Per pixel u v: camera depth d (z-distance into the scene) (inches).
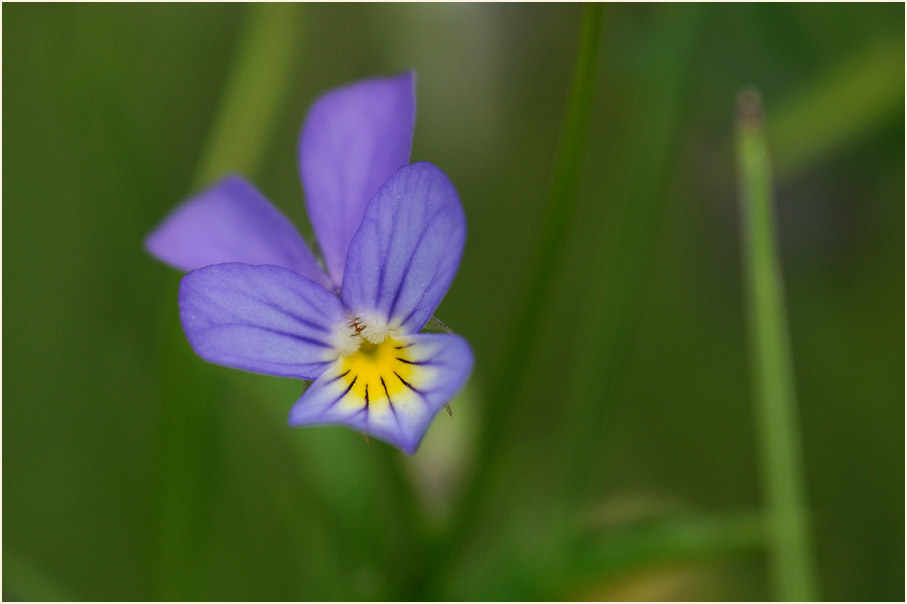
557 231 8.0
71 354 10.6
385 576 8.7
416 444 7.2
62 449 10.6
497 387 8.2
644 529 8.6
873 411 9.9
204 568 9.1
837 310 10.0
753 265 8.3
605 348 8.8
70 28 9.8
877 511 9.9
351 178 7.8
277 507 10.0
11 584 9.1
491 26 9.8
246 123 9.1
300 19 9.2
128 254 9.9
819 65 9.4
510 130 10.8
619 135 11.2
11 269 10.8
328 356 7.5
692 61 8.8
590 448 8.8
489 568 8.7
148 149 10.2
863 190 9.5
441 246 7.4
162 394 8.9
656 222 8.8
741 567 9.3
